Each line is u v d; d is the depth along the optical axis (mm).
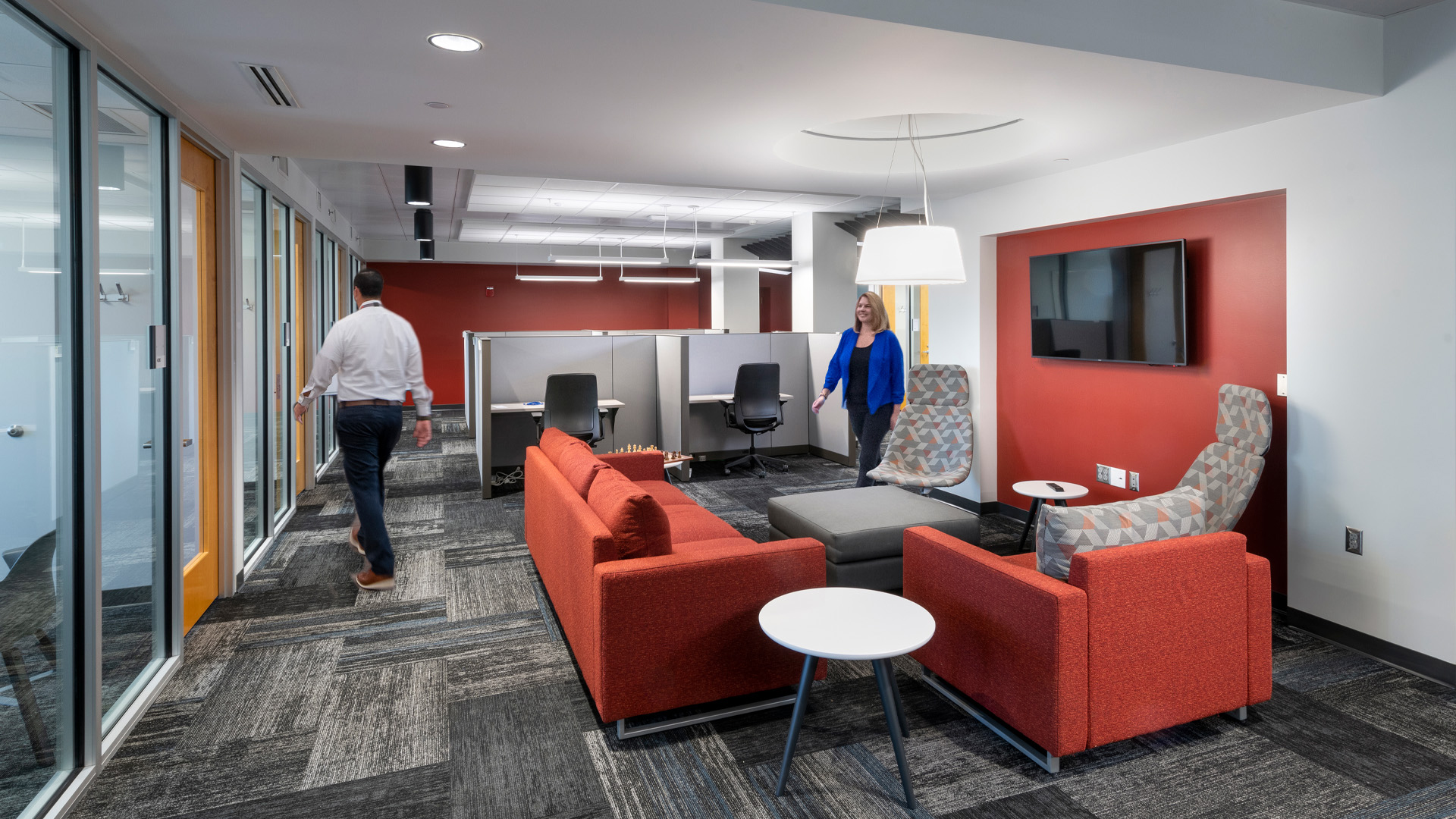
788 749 1986
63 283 1969
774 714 2400
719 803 1948
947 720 2357
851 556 3168
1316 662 2764
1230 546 2186
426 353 12031
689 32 2166
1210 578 2162
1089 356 4012
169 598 2691
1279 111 2926
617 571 2145
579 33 2176
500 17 2057
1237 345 3396
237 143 3340
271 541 4207
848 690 2553
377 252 11430
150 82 2516
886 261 3016
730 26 2123
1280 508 3234
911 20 2119
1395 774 2064
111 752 2146
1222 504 3025
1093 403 4133
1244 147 3170
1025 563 2461
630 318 13102
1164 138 3357
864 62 2412
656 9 2016
